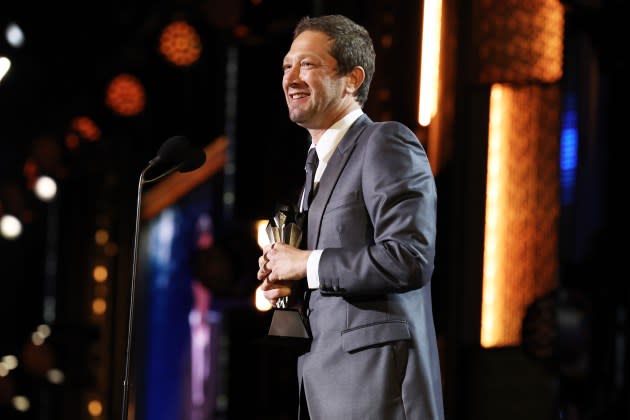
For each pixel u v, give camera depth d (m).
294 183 19.33
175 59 24.02
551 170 14.60
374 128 9.12
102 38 25.72
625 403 12.98
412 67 14.70
